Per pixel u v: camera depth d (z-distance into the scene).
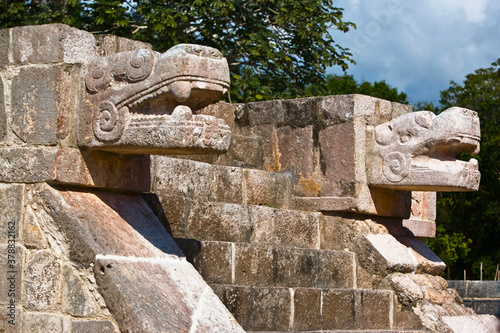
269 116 8.12
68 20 12.60
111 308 4.83
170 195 6.28
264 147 8.11
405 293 7.21
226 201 7.12
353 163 7.52
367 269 7.43
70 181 5.23
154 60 5.08
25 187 5.27
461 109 7.07
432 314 7.14
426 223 9.02
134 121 5.10
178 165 6.63
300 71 14.13
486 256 20.42
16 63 5.41
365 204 7.53
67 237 5.09
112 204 5.52
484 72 21.72
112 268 4.93
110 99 5.19
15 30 5.43
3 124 5.40
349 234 7.57
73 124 5.32
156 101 5.10
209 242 5.90
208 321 4.96
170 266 5.33
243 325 5.63
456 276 21.08
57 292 5.05
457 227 20.70
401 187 7.46
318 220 7.51
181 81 4.92
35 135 5.29
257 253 6.23
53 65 5.30
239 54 13.67
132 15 13.72
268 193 7.61
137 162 5.68
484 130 20.27
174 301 4.97
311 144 7.82
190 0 13.10
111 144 5.18
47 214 5.17
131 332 4.71
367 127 7.64
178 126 4.90
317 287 6.78
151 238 5.48
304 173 7.83
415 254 7.86
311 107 7.86
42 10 13.38
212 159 7.74
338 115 7.66
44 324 5.08
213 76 5.00
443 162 7.14
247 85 13.12
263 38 13.41
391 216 7.85
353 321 6.61
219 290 5.52
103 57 5.28
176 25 12.83
